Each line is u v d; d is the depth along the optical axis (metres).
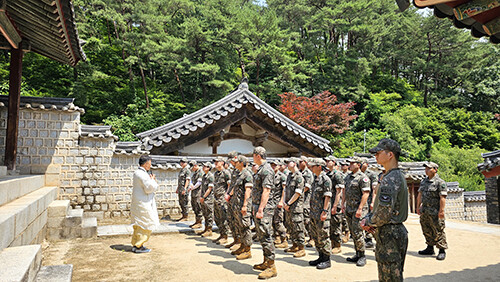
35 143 9.33
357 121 32.25
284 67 28.33
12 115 8.10
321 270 5.19
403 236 3.17
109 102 25.45
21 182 5.68
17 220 3.93
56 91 25.19
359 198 5.79
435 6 3.25
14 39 7.66
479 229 9.93
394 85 38.81
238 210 5.72
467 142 33.41
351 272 5.12
